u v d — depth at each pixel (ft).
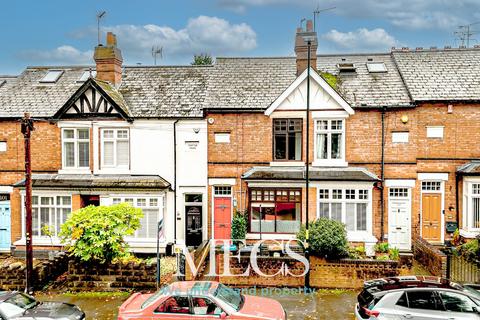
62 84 76.28
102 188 66.03
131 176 67.72
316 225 53.52
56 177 68.08
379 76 70.18
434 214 65.36
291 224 64.80
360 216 63.62
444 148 64.85
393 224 64.90
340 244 51.19
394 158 64.59
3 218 70.38
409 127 64.28
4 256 68.39
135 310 34.86
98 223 51.75
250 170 65.92
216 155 66.85
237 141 66.59
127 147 68.33
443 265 50.26
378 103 64.80
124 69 77.20
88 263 52.03
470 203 62.75
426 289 34.55
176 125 67.51
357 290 50.14
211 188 67.10
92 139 67.87
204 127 67.21
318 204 63.72
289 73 72.08
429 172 65.05
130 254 56.24
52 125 68.85
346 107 63.98
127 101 70.23
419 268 57.00
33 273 51.67
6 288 51.44
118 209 55.11
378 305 34.32
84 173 68.23
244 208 66.18
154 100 70.18
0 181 69.77
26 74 79.71
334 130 65.26
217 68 74.28
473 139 64.59
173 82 73.67
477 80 66.90
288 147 66.13
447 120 64.75
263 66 74.13
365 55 76.59
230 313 33.99
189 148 67.51
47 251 67.10
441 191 65.10
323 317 42.22
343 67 71.77
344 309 44.27
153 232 66.59
